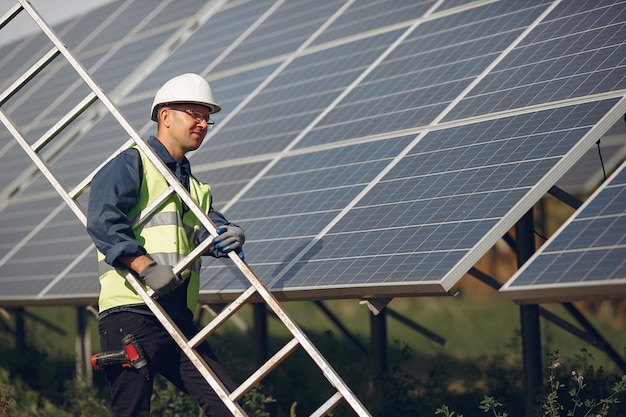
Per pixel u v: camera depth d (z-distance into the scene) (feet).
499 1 38.47
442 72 35.81
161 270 23.43
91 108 58.18
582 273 22.62
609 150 57.98
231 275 31.48
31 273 42.29
